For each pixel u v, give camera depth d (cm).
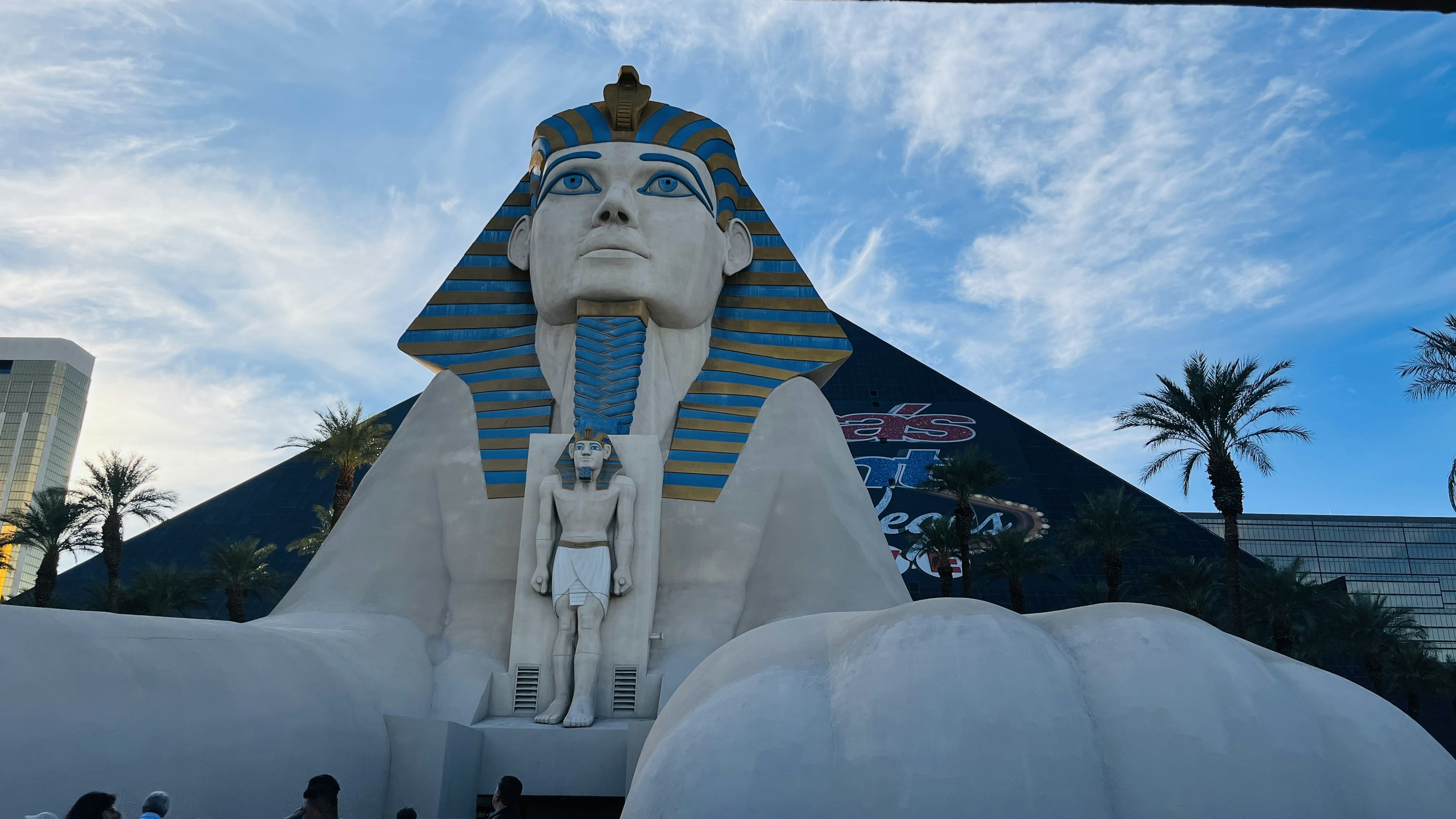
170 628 697
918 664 482
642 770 532
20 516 2688
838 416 7562
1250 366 2338
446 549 1052
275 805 692
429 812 808
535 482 998
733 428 1109
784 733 485
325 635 880
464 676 944
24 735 550
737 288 1216
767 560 1033
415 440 1134
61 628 615
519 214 1262
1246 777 437
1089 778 443
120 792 588
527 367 1148
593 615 932
